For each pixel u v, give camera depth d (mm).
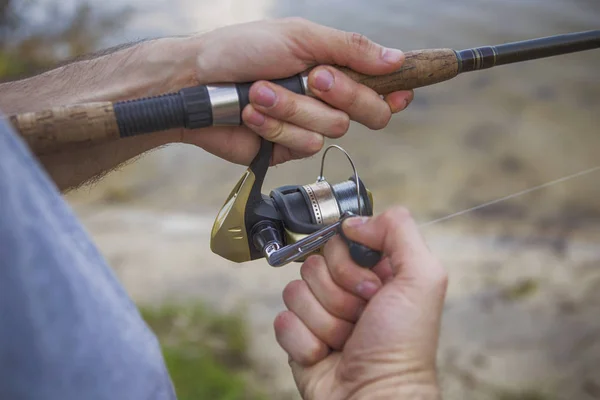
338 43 1380
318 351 1124
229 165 5496
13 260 651
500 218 4707
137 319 855
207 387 3066
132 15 7070
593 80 6156
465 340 3410
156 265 4059
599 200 4844
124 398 762
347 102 1414
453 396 3086
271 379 3199
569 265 4020
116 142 1583
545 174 5184
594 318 3502
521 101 5961
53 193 755
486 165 5293
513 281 3869
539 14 7176
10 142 689
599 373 3133
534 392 3082
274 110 1352
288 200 1416
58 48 6629
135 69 1519
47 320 681
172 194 5145
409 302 1014
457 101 6012
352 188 1450
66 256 723
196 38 1483
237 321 3510
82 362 714
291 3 7438
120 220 4719
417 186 5109
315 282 1133
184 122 1311
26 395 674
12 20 6742
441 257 4129
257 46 1367
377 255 1090
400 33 7016
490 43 6836
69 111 1208
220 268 4016
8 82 1567
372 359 1011
